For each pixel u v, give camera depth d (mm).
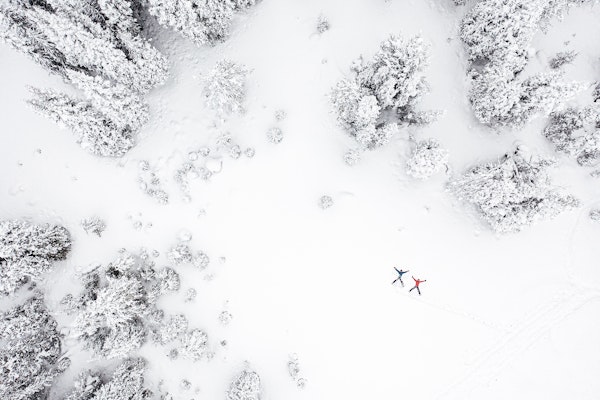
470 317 24438
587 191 24891
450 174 24641
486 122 23922
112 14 21297
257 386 23188
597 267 24578
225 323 24359
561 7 22859
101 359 24578
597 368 24016
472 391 24031
